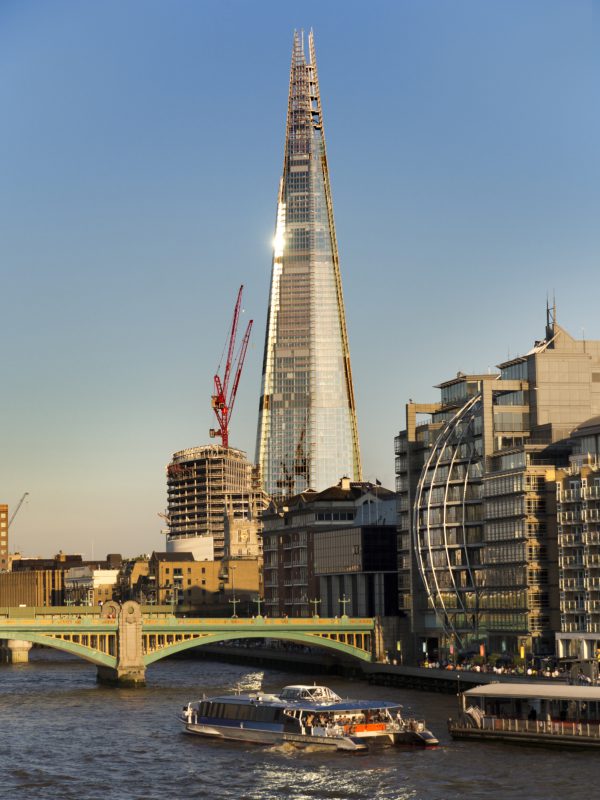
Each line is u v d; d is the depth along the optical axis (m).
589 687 167.62
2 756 160.88
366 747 162.62
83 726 187.25
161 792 139.00
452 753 158.50
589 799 131.25
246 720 172.38
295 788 140.25
